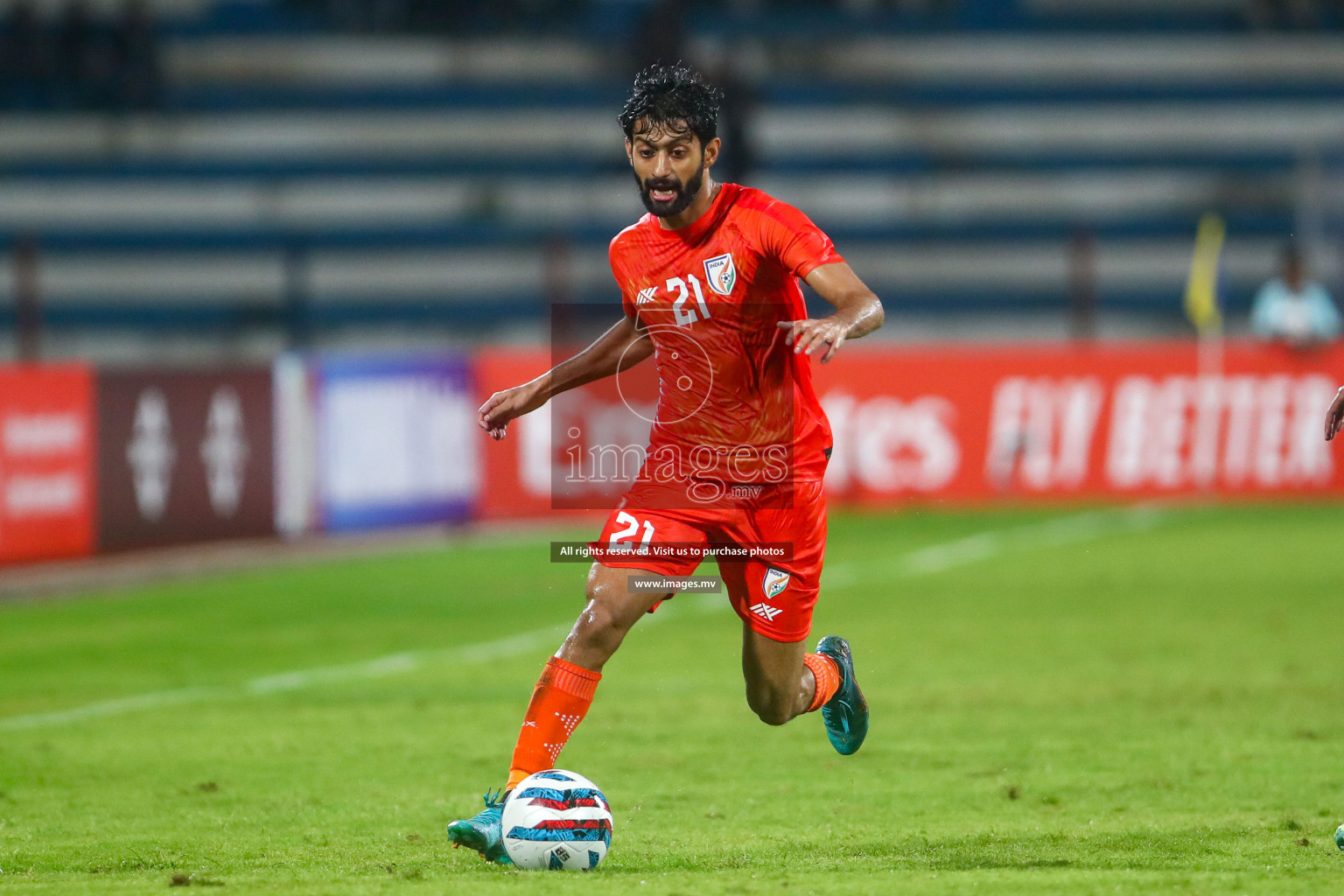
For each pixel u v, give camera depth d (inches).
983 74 3442.4
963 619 1482.5
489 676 1223.5
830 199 3243.1
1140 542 2018.9
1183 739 956.6
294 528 1969.7
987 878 594.9
